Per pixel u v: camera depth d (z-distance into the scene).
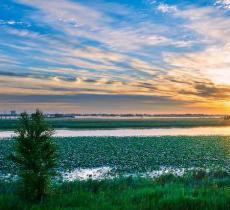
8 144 54.28
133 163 37.16
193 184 22.08
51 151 18.52
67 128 136.00
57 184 22.61
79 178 28.61
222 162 39.19
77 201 17.28
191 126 175.75
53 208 16.09
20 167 18.17
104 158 40.44
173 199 16.83
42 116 18.83
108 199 17.73
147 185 22.27
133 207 16.06
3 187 20.47
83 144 56.22
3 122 161.62
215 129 138.38
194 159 40.88
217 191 18.67
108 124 174.88
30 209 16.11
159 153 45.78
